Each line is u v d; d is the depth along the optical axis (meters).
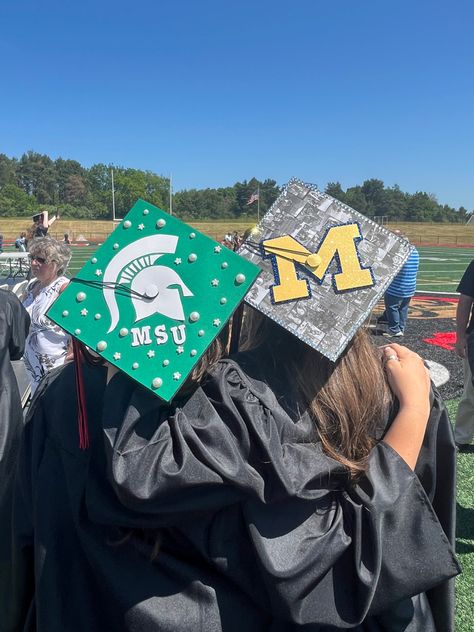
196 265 0.97
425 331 9.96
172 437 0.94
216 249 0.98
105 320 0.96
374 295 1.05
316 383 1.07
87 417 1.09
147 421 0.96
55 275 4.30
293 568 0.91
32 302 4.34
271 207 1.11
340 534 0.95
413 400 1.10
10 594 1.21
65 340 4.26
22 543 1.14
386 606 0.96
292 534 0.95
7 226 70.00
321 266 1.06
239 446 0.96
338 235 1.07
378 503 0.96
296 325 1.04
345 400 1.06
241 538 0.98
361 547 0.95
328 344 1.03
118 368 0.95
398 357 1.19
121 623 0.99
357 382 1.08
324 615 0.93
